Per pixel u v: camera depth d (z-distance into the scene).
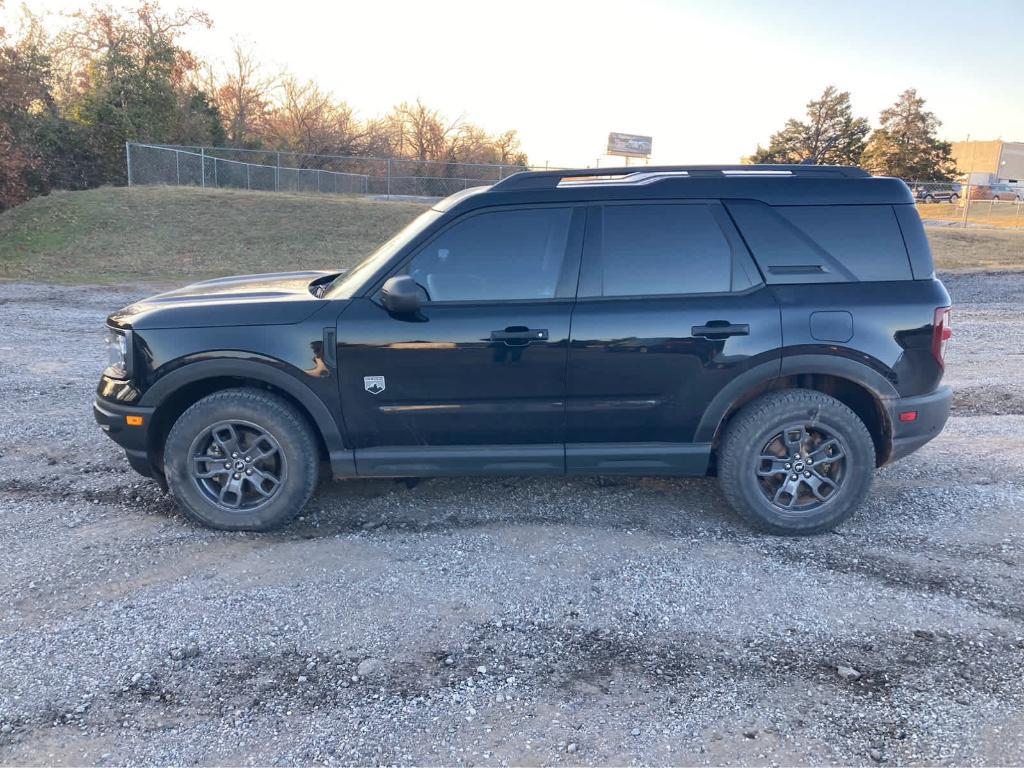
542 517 4.43
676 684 2.91
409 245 4.04
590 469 4.16
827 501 4.14
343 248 18.86
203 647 3.13
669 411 4.04
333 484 4.91
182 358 4.00
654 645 3.16
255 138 43.97
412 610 3.42
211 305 4.13
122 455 5.30
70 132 26.91
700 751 2.56
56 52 36.09
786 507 4.16
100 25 33.75
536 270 4.01
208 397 4.09
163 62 33.94
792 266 4.02
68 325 10.52
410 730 2.67
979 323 11.10
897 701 2.81
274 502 4.15
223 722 2.71
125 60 32.53
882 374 4.00
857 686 2.89
